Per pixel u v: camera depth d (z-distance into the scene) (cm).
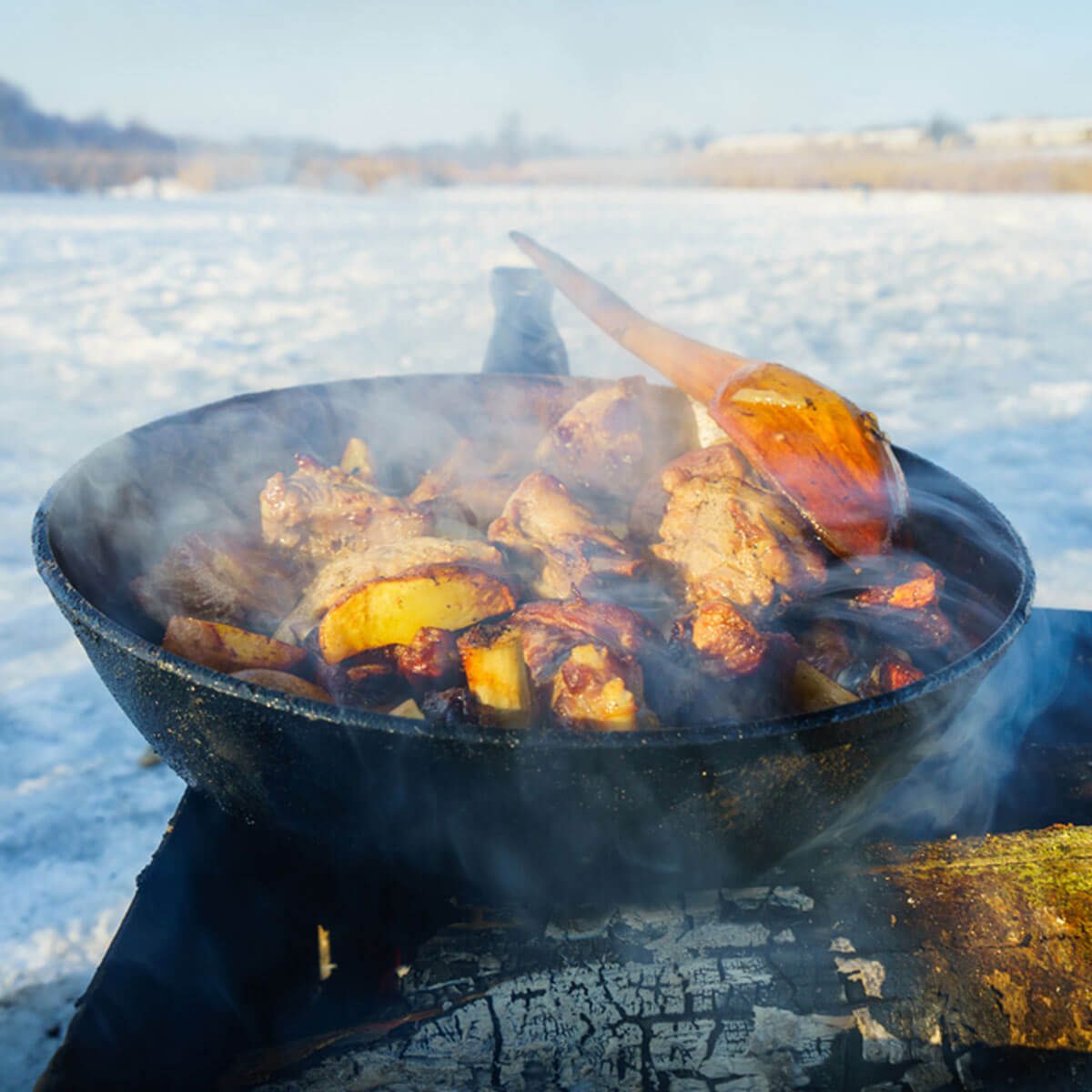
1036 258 1512
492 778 99
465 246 1738
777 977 123
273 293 1199
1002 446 579
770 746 99
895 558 147
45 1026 185
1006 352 856
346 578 137
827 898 131
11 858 230
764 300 1146
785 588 144
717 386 164
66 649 335
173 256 1565
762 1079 122
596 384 210
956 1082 124
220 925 137
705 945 125
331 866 132
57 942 204
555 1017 122
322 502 157
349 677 125
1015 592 142
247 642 129
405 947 131
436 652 122
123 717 295
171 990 129
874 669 134
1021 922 129
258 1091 120
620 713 109
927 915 130
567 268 193
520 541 159
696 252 1634
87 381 734
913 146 6119
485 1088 121
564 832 107
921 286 1262
